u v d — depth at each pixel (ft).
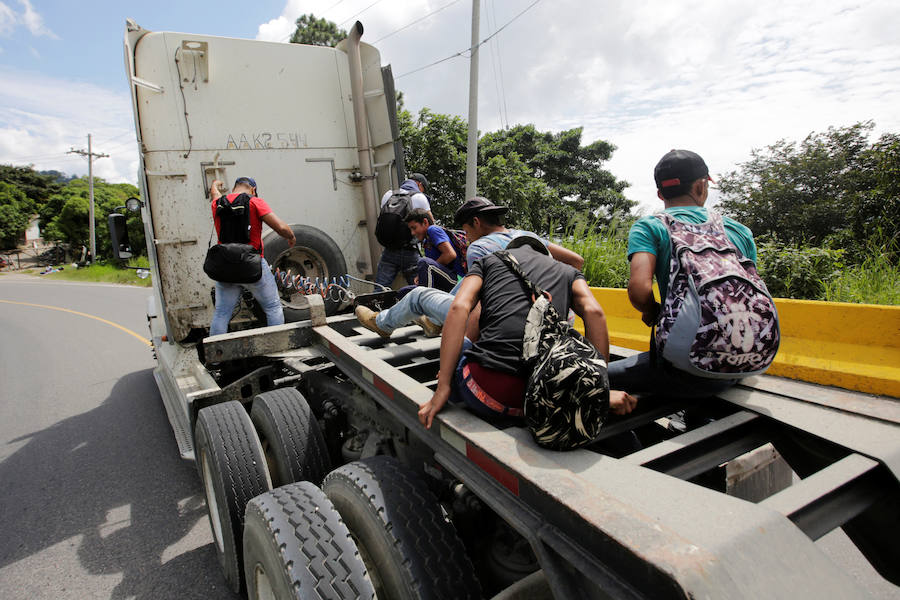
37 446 17.94
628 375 7.18
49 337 42.42
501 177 49.34
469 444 5.51
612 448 8.00
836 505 4.88
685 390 6.72
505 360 5.81
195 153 14.57
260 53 15.33
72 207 166.50
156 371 22.50
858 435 5.72
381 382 7.72
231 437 9.03
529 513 4.60
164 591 9.82
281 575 5.78
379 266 15.85
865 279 16.49
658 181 7.06
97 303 66.69
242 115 15.15
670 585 3.11
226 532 8.70
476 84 37.29
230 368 13.08
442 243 12.84
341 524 6.07
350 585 5.53
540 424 4.96
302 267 16.88
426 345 10.65
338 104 16.62
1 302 73.67
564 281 6.53
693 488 4.33
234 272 12.66
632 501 4.15
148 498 13.61
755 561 3.43
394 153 16.69
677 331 6.02
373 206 16.96
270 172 15.62
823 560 3.64
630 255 6.70
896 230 24.76
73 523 12.53
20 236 217.97
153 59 13.98
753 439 6.28
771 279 18.30
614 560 3.60
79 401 23.26
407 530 5.79
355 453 9.69
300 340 11.78
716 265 6.06
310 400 11.36
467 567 5.79
